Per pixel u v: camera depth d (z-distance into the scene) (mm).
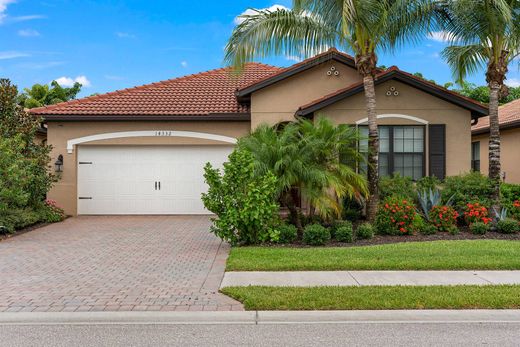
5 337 5176
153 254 9625
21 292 6789
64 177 16312
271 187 10242
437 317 5797
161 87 18531
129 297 6531
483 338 5113
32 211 13961
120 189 16562
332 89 16328
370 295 6406
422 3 11516
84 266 8516
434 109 14852
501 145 19188
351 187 11297
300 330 5398
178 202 16641
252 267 8039
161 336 5211
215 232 10398
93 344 4973
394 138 14898
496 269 7996
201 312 5898
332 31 12047
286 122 16188
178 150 16641
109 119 15977
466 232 11805
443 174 14789
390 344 4941
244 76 19188
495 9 11625
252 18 12164
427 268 8016
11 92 13938
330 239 10906
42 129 18000
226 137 16531
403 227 11406
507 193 14016
